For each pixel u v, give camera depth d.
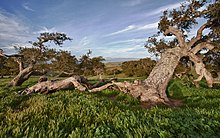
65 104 8.65
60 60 48.38
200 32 16.30
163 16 20.42
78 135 4.53
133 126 5.24
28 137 4.40
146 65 63.53
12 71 50.53
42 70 25.00
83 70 67.00
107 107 8.38
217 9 15.21
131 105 10.90
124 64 80.62
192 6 17.30
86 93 13.87
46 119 6.18
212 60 22.59
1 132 4.59
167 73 14.38
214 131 4.91
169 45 27.61
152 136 4.43
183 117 6.20
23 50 28.09
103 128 5.08
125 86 14.07
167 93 16.89
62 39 29.48
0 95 12.45
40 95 12.66
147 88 13.27
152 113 7.30
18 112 7.21
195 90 17.53
